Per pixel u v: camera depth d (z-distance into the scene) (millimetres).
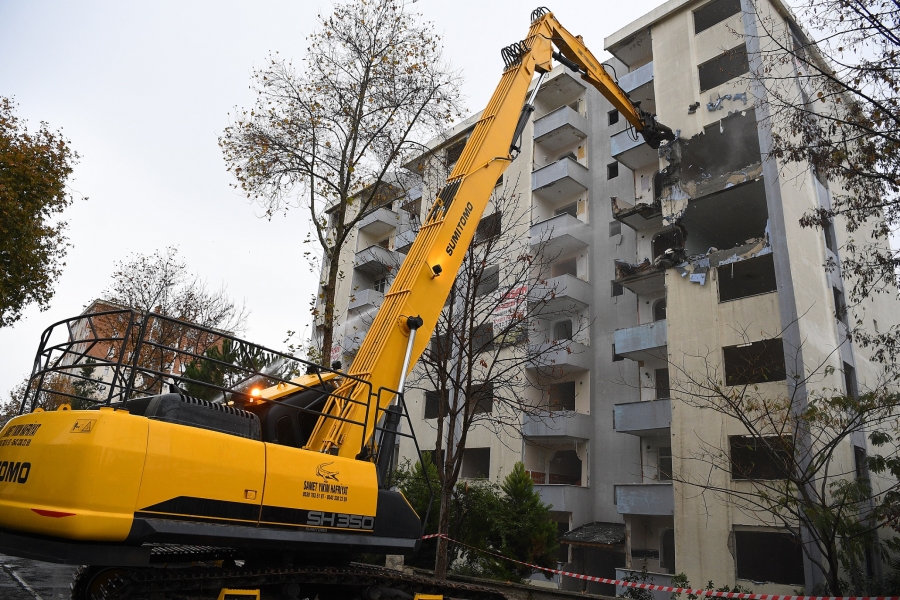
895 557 17125
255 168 16906
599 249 26844
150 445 5477
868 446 18844
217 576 6176
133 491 5285
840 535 12133
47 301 20594
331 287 16391
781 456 14523
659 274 22000
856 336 15414
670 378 19875
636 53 27016
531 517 18781
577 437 23953
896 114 10711
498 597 8969
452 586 8500
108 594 5727
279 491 6207
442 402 15188
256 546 5965
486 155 9820
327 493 6609
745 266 19734
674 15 24297
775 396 17109
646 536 20984
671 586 17547
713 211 21734
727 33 21984
